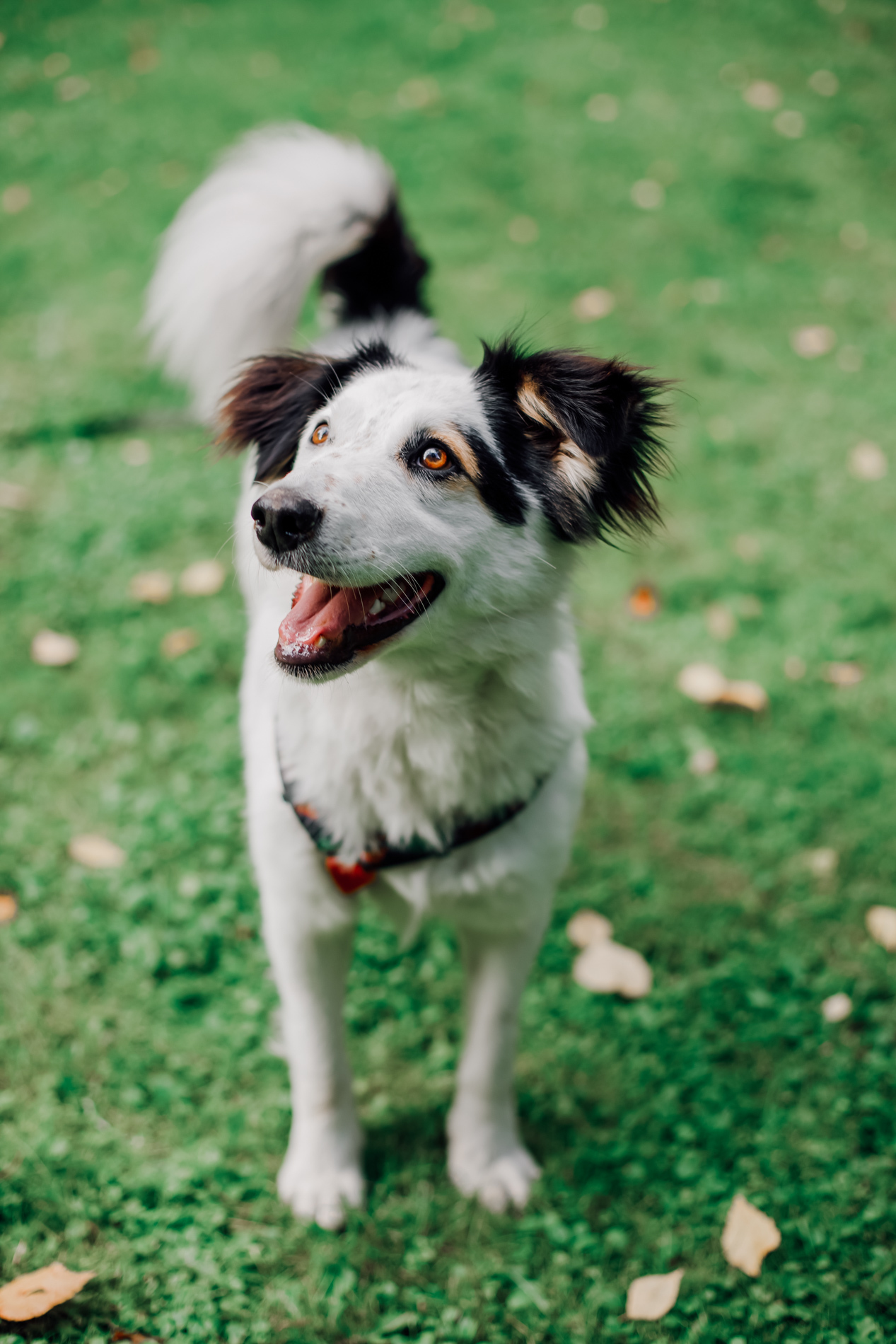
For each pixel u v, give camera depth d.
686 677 1.44
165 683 1.41
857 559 1.62
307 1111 1.07
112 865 1.25
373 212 1.24
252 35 3.04
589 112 2.80
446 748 0.98
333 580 0.91
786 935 1.25
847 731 1.41
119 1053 1.13
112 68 2.84
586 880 1.29
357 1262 1.03
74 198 2.35
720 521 1.67
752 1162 1.10
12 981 1.16
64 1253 1.02
